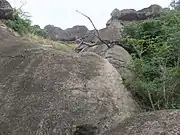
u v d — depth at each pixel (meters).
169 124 2.36
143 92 3.85
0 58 4.62
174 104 3.59
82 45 7.41
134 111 3.48
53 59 4.16
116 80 3.90
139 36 6.16
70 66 3.96
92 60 4.29
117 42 6.30
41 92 3.48
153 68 4.02
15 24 8.70
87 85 3.57
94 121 3.06
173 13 6.87
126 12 13.63
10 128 3.09
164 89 3.61
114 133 2.63
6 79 3.92
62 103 3.25
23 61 4.29
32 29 9.97
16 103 3.42
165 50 4.02
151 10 13.06
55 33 17.36
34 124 3.07
